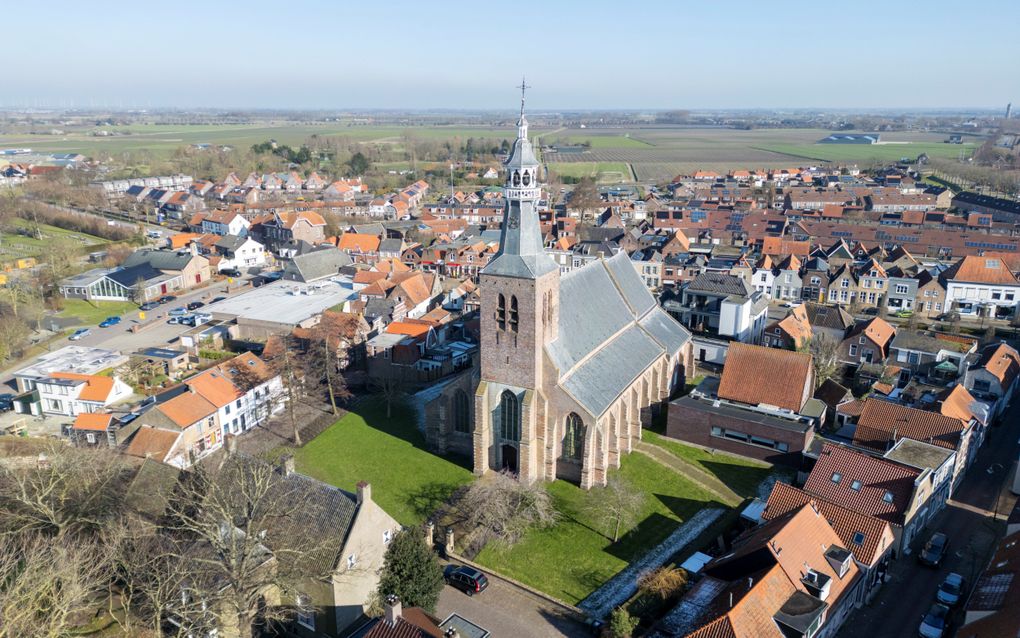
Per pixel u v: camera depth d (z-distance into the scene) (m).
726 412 90.50
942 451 76.12
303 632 61.62
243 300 151.12
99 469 76.31
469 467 87.00
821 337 121.81
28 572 52.44
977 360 103.50
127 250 198.62
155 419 87.75
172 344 135.50
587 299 93.06
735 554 59.88
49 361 117.94
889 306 155.00
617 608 62.41
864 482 69.62
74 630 57.53
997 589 53.50
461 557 70.12
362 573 60.97
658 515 77.19
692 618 55.72
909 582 64.94
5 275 164.75
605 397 82.81
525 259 76.44
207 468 77.00
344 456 90.56
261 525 58.09
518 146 74.75
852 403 95.69
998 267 147.88
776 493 68.31
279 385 104.81
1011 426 97.50
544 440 81.31
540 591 65.38
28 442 96.06
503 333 79.81
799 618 51.06
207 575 56.25
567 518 76.44
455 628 50.88
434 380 115.81
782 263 163.50
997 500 79.19
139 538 61.28
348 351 121.56
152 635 56.28
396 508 78.44
